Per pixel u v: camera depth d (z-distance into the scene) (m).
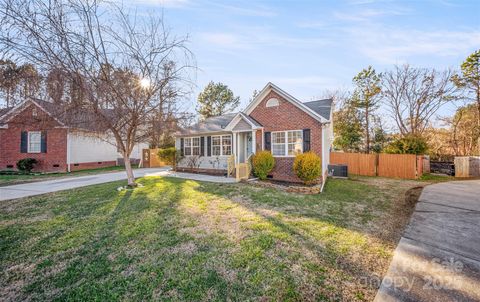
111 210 5.89
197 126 16.03
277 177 11.80
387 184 10.80
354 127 22.69
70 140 15.82
